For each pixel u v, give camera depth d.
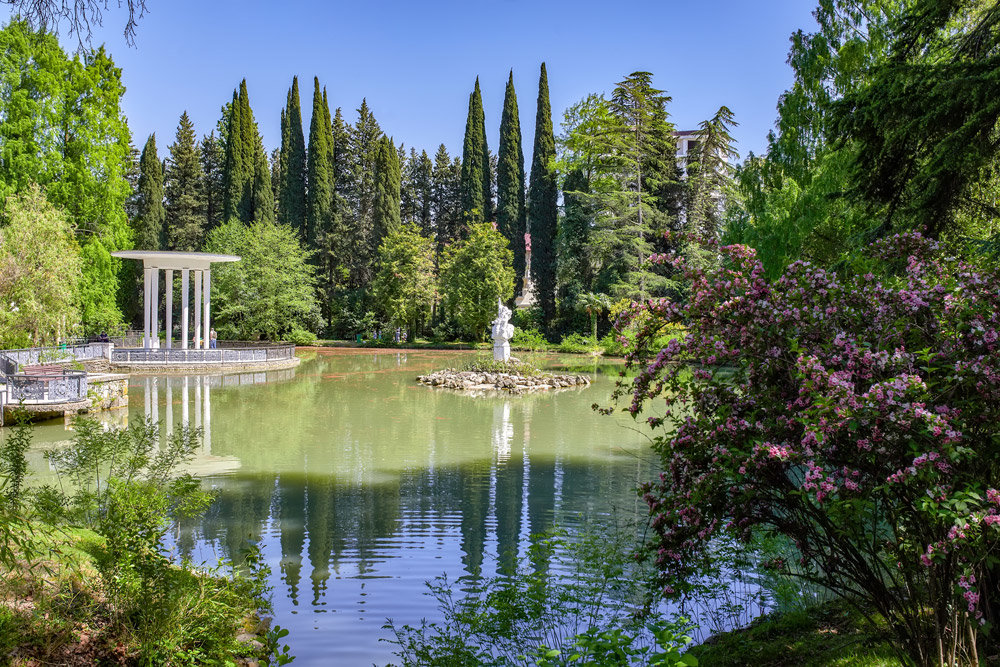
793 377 3.69
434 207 58.00
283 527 7.88
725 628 5.03
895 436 3.18
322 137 48.75
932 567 3.26
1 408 13.43
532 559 6.21
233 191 48.00
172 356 26.02
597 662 3.54
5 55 26.66
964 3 7.95
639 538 7.32
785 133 17.25
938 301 3.60
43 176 27.38
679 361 4.20
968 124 6.46
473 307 42.62
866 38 15.62
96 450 5.39
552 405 18.47
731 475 3.61
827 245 14.53
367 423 15.18
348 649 4.97
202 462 11.14
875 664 3.71
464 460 11.57
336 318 48.38
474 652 4.75
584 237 41.31
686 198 40.75
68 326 21.48
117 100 30.03
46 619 4.10
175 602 4.36
